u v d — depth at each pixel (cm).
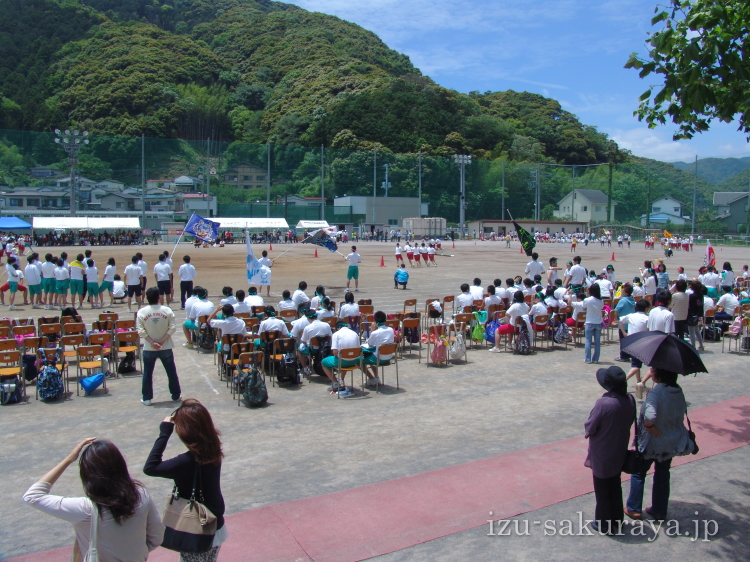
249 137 11550
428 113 10506
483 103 14388
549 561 482
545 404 927
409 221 8038
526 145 11206
